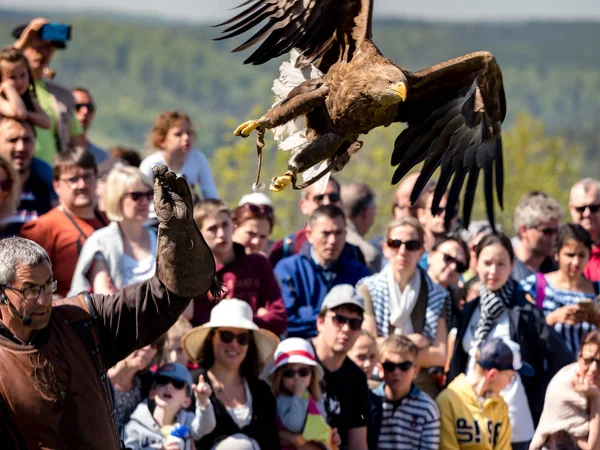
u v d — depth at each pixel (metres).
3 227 19.88
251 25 13.66
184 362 16.98
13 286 11.84
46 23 23.09
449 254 20.38
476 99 14.77
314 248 20.80
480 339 19.09
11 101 20.89
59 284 19.22
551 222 22.25
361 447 17.61
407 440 17.84
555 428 17.59
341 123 13.43
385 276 19.61
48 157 22.17
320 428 16.86
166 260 12.26
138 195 18.58
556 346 19.14
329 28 13.80
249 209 21.02
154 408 15.88
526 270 21.64
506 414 18.36
